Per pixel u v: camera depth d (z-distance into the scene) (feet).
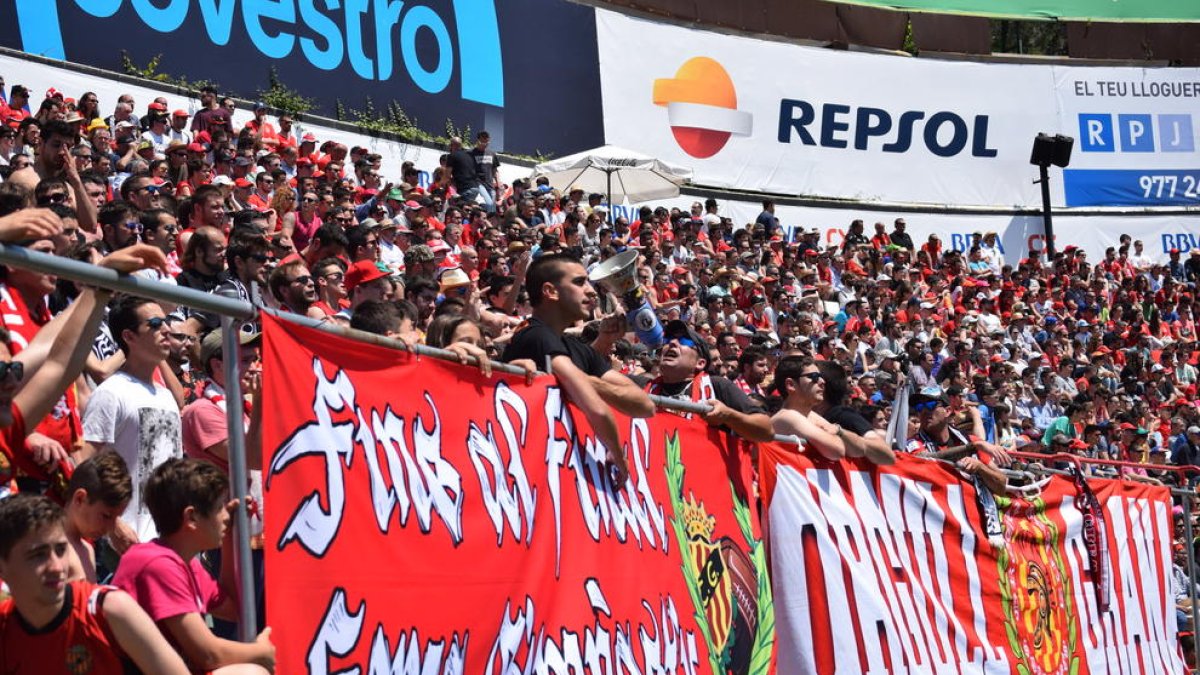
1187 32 91.50
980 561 25.71
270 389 11.91
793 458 21.89
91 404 14.76
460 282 27.91
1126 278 81.61
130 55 54.60
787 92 79.92
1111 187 87.86
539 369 16.70
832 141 81.25
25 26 50.96
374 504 12.97
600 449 17.21
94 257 17.67
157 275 23.13
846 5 84.38
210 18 57.57
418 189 54.80
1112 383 67.72
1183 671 32.78
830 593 21.90
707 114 76.95
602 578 16.71
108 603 10.32
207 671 11.00
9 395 11.30
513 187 59.98
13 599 10.27
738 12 80.43
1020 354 65.51
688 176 67.36
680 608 18.43
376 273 24.59
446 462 14.19
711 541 19.65
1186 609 41.42
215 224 27.86
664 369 21.12
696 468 19.69
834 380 24.39
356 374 13.08
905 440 26.99
